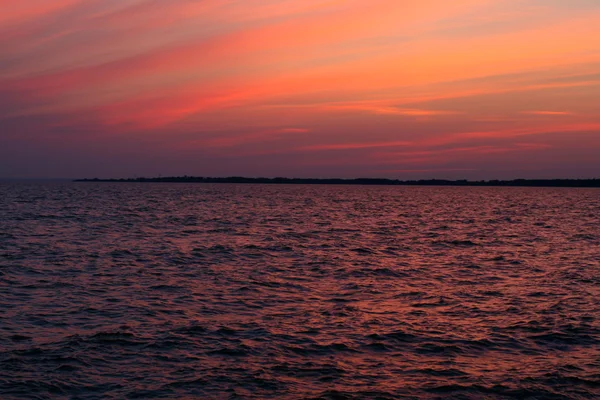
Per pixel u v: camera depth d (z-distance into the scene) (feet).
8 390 49.24
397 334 66.85
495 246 152.87
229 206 355.97
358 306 80.43
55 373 53.21
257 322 71.20
